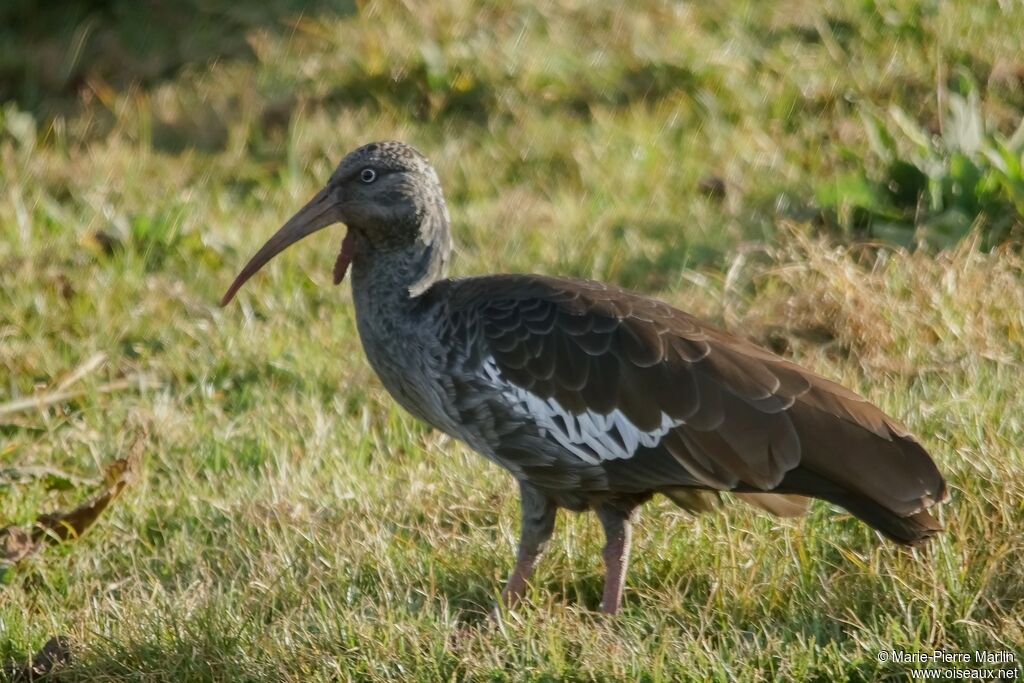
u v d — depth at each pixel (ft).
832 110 52.60
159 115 55.72
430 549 31.04
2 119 55.11
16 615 29.68
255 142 53.72
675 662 25.41
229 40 59.41
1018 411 32.91
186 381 40.83
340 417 37.78
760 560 28.76
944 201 44.29
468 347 29.27
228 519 33.30
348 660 26.66
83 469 36.63
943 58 53.42
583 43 56.65
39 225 47.55
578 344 28.22
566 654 26.40
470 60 55.47
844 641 26.76
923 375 36.22
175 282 44.80
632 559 30.14
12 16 62.18
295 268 45.47
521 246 45.68
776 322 39.73
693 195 48.75
